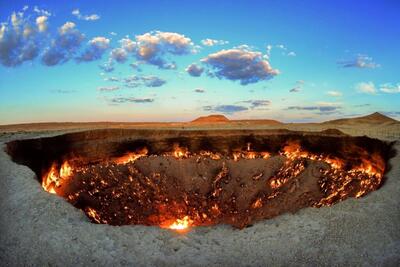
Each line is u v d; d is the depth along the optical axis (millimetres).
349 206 12078
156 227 10859
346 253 9500
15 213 11625
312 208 12023
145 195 28312
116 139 29750
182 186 30109
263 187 29781
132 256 9367
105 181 27641
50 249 9617
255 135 32125
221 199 29500
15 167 16281
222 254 9477
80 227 10656
